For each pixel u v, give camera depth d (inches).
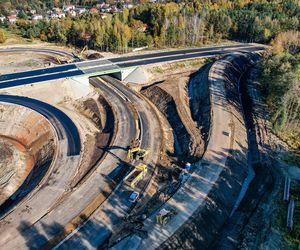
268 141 2465.6
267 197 1947.6
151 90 3358.8
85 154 2317.9
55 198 1882.4
